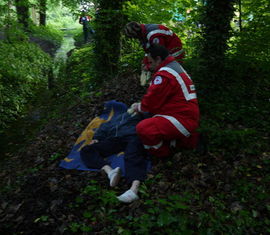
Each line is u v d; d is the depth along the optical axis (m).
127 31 4.09
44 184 3.28
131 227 2.52
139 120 3.54
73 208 2.84
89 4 6.75
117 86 5.73
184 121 3.03
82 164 3.50
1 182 3.86
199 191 2.88
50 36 17.62
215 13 4.53
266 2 4.37
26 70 9.98
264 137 3.72
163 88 2.98
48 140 4.63
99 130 3.62
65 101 6.81
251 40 4.39
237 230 2.37
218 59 4.63
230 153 3.42
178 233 2.29
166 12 5.43
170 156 3.35
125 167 2.99
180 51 4.12
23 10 16.00
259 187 2.84
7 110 7.00
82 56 10.55
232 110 4.26
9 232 2.69
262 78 5.05
